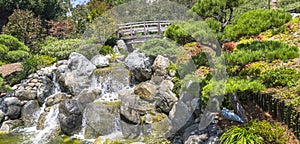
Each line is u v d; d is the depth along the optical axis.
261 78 5.88
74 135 7.75
